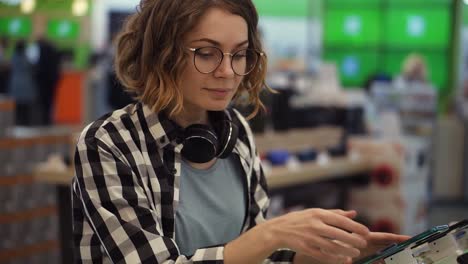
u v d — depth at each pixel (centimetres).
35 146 455
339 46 955
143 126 135
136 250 122
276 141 404
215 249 120
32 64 835
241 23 131
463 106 811
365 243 111
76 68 980
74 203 136
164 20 130
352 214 116
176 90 132
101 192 126
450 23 871
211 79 131
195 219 138
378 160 445
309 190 418
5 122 443
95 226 125
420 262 122
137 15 139
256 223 152
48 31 1119
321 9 968
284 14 1004
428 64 884
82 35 1108
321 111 461
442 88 867
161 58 131
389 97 586
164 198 134
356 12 938
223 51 130
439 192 786
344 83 955
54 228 463
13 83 818
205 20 128
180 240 137
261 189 155
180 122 142
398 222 443
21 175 446
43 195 457
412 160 454
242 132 154
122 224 123
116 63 143
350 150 452
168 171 136
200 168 143
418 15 893
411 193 454
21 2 1095
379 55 930
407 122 588
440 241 123
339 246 111
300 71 781
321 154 416
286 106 417
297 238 114
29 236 452
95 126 132
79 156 129
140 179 131
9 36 1126
